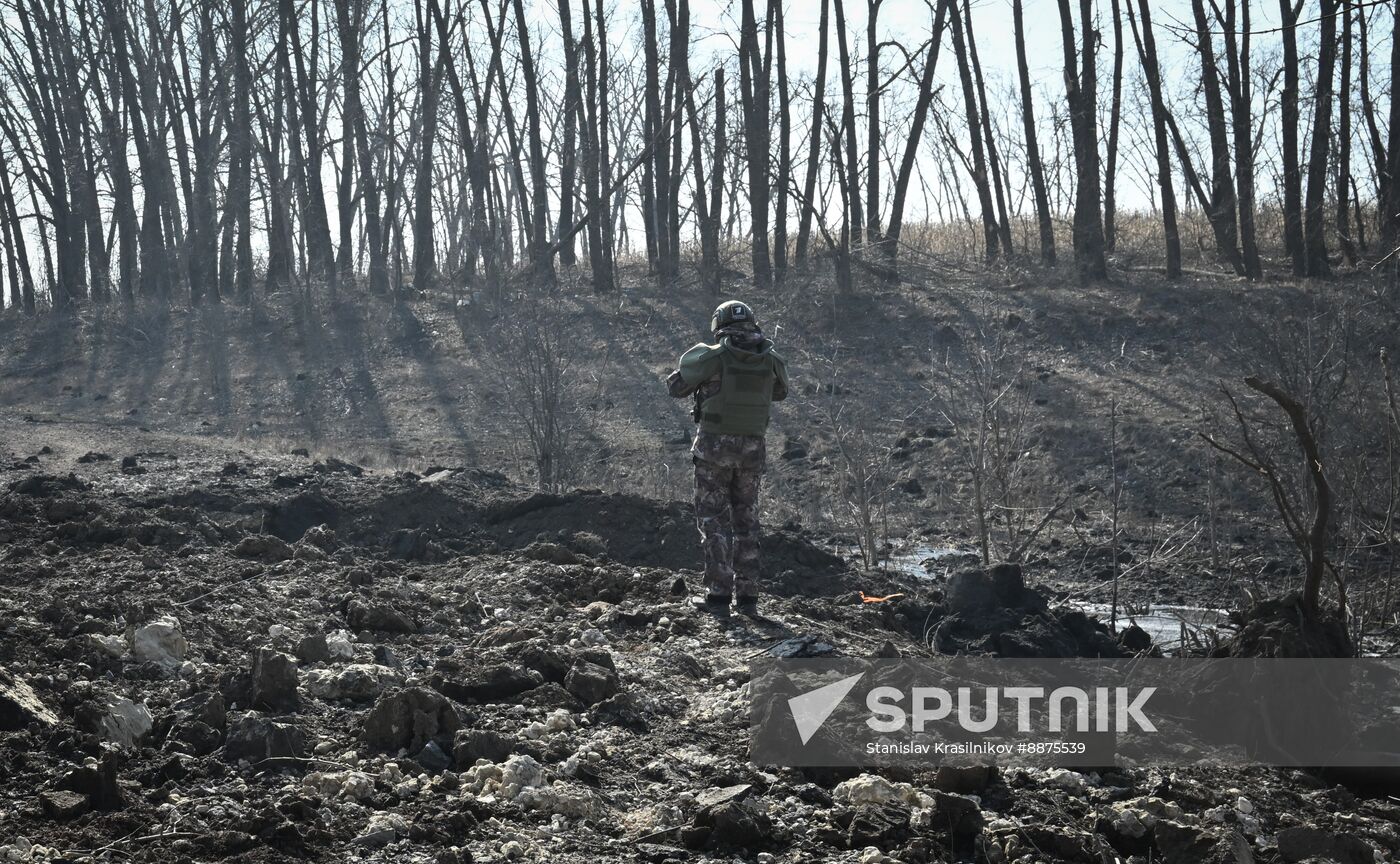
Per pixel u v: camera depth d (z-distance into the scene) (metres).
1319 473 5.72
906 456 17.31
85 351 32.28
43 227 45.22
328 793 4.14
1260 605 6.02
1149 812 4.40
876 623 7.93
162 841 3.60
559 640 6.47
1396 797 5.15
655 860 3.88
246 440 21.41
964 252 32.94
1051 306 24.59
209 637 5.87
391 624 6.46
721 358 7.30
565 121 38.72
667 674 5.98
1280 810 4.74
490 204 36.09
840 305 26.58
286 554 8.10
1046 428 17.67
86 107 41.16
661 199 32.62
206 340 31.42
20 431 20.25
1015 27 29.20
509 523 10.14
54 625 5.65
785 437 19.48
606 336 26.95
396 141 40.91
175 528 8.42
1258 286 24.22
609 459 19.64
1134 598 10.92
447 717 4.73
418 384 25.78
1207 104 26.33
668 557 9.60
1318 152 25.03
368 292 34.19
